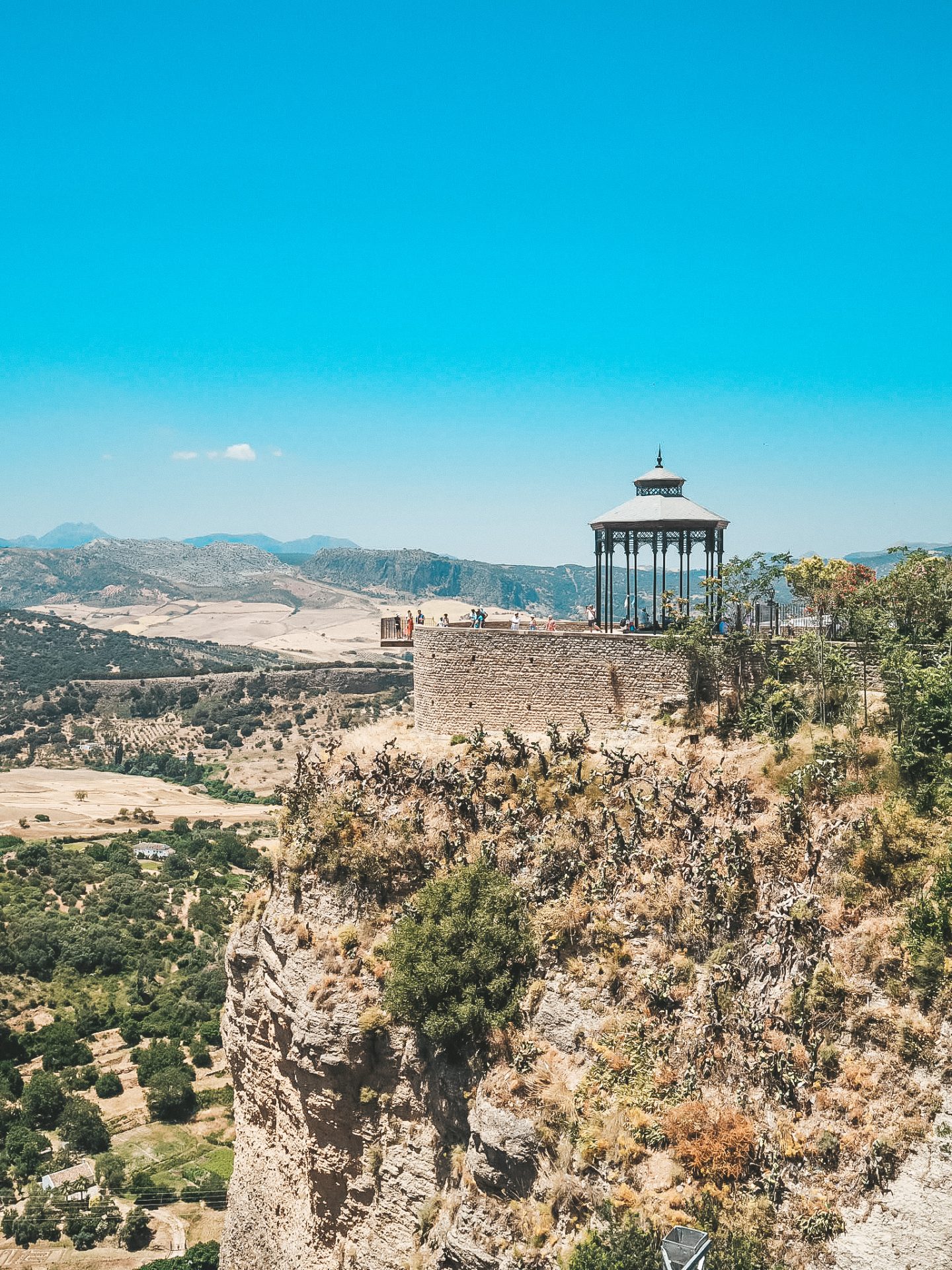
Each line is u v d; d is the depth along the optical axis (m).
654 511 38.78
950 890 24.53
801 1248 22.36
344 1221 33.19
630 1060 26.48
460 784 34.28
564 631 39.62
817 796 28.83
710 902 27.95
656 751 33.22
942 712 28.11
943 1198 21.67
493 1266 25.78
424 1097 30.78
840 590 38.50
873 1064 23.70
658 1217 23.41
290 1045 34.72
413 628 44.12
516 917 30.17
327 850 35.16
